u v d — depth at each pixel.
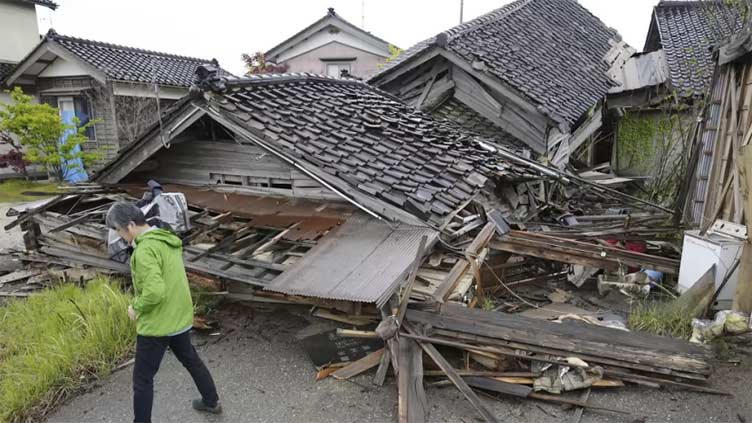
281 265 4.22
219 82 5.03
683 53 10.77
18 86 14.35
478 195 6.18
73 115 14.55
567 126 8.28
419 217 4.39
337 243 4.28
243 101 5.29
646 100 10.85
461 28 10.19
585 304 5.17
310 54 19.34
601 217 7.16
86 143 14.41
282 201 5.46
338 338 4.30
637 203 8.06
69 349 4.06
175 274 3.06
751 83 5.06
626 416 3.27
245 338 4.52
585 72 10.62
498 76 8.68
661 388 3.52
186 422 3.38
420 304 3.86
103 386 3.86
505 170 6.27
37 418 3.52
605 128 12.23
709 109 5.90
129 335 4.36
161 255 2.98
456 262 4.50
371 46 18.73
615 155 11.98
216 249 4.77
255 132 4.90
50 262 6.25
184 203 3.82
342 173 4.59
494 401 3.45
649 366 3.50
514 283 5.59
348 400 3.53
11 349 4.34
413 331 3.73
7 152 14.45
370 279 3.60
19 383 3.72
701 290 4.43
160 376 3.97
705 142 5.83
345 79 8.12
